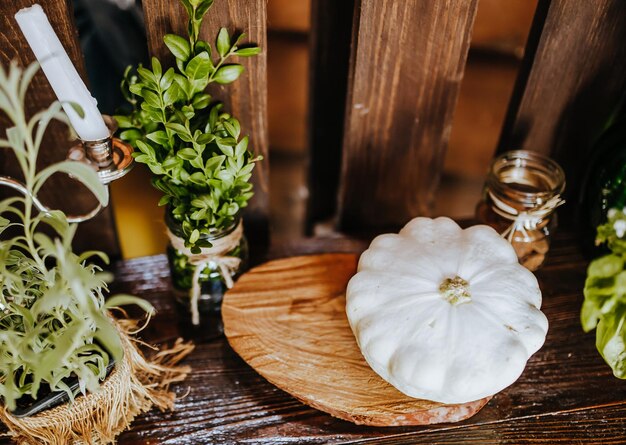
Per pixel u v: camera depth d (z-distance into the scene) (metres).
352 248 0.70
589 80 0.62
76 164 0.39
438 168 0.68
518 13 0.98
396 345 0.50
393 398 0.52
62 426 0.47
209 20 0.53
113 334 0.42
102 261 0.68
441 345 0.49
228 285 0.59
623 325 0.50
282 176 1.19
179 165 0.51
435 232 0.57
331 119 0.78
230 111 0.59
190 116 0.51
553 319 0.63
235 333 0.57
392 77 0.60
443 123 0.64
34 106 0.57
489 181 0.60
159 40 0.54
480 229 0.57
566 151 0.68
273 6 1.05
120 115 0.55
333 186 0.85
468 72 1.05
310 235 0.91
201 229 0.52
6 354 0.45
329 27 0.69
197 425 0.54
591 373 0.58
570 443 0.54
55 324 0.50
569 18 0.57
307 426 0.54
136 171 0.71
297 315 0.58
